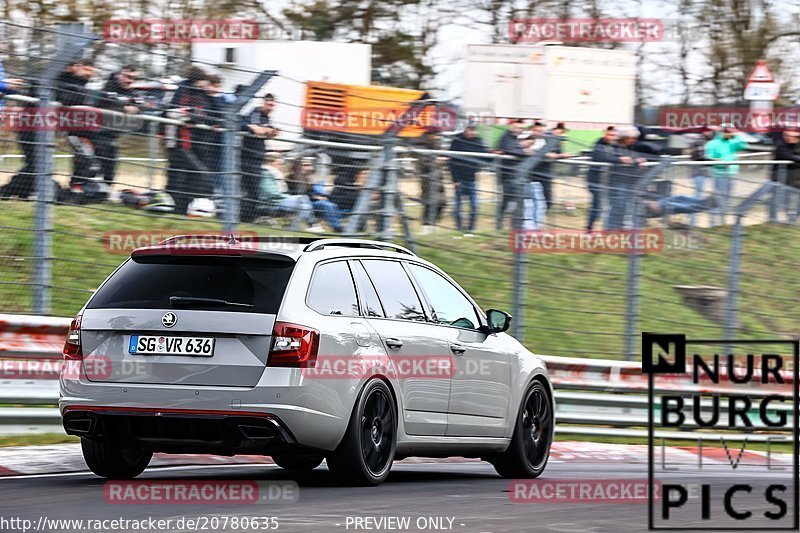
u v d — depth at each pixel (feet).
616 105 265.34
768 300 197.67
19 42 132.67
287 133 150.10
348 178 155.22
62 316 137.69
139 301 89.61
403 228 159.63
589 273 183.01
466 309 110.42
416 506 81.20
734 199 193.26
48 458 108.68
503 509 81.35
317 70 238.89
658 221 181.16
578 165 172.24
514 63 258.78
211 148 144.87
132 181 140.46
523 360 114.21
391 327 97.25
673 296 189.98
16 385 124.77
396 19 395.34
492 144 167.12
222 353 87.10
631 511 81.71
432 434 100.32
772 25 401.90
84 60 136.46
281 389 86.02
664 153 226.79
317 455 90.58
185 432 87.15
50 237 135.95
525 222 168.25
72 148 136.98
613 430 171.63
